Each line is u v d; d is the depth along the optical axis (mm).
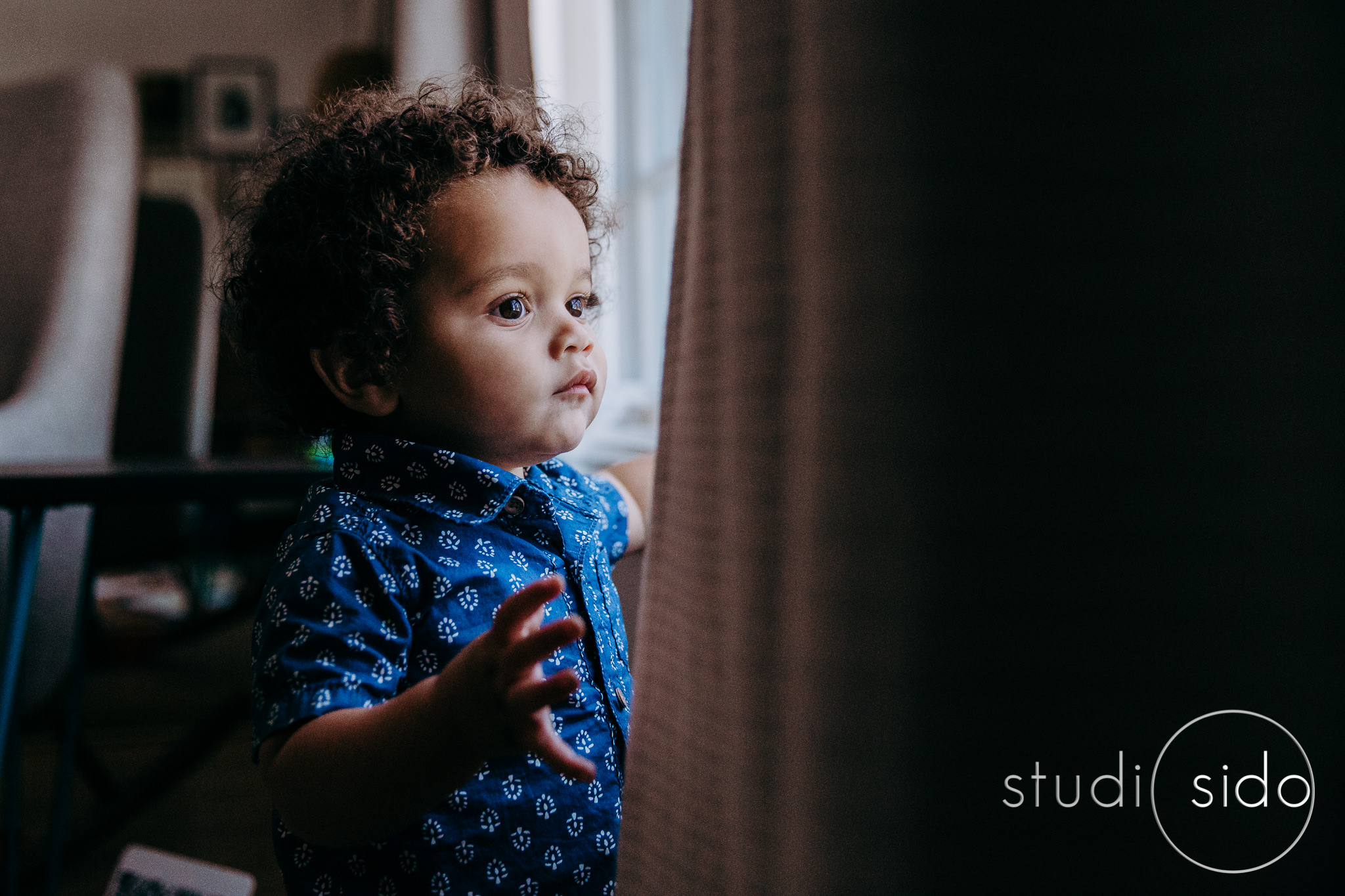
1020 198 271
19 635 894
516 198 635
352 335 614
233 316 745
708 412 353
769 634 312
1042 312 268
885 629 281
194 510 1772
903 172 280
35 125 1529
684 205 390
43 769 1774
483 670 395
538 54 1478
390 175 620
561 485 743
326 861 567
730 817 328
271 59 4719
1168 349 258
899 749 279
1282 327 247
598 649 639
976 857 272
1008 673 270
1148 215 260
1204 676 255
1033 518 268
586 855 588
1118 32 264
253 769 1781
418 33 1472
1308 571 247
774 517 311
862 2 287
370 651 524
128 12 4641
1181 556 256
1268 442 249
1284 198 247
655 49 1469
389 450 620
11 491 856
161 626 2578
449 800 562
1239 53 253
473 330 610
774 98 314
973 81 275
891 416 280
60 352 1387
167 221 1813
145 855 1067
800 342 302
